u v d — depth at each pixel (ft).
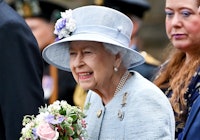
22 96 25.14
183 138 24.31
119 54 24.34
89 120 24.86
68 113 23.53
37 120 23.49
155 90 23.90
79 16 24.40
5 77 25.25
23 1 43.19
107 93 24.47
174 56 27.02
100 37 23.97
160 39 76.48
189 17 25.79
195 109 24.25
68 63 25.71
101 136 24.27
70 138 23.45
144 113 23.45
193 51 26.09
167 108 23.71
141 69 35.99
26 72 25.38
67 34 24.38
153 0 78.28
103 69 24.09
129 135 23.52
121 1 39.14
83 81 24.18
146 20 77.92
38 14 42.91
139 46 43.60
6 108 25.14
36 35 42.65
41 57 26.22
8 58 25.34
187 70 26.00
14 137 24.99
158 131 23.24
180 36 25.96
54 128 23.36
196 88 25.50
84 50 24.08
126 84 24.31
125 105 23.94
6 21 25.62
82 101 38.96
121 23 24.44
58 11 43.32
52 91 40.65
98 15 24.30
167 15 26.30
